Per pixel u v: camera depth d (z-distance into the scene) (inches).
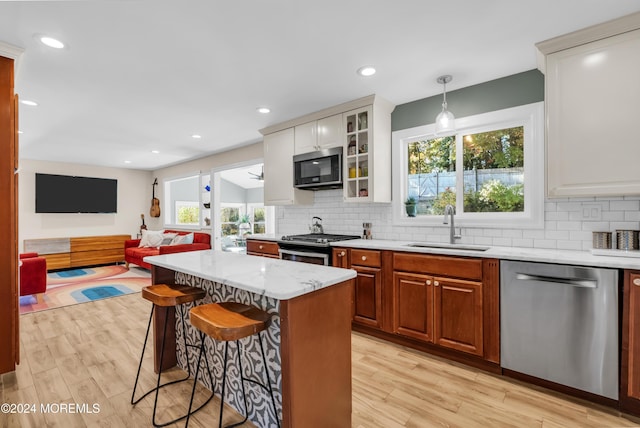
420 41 81.7
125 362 93.2
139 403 73.2
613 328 68.4
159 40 79.7
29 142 182.7
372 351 100.3
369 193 121.0
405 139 126.7
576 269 72.1
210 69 96.0
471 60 91.8
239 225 363.9
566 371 74.1
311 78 103.1
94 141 182.4
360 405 72.1
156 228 299.9
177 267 70.2
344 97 120.3
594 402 72.0
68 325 123.6
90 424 65.6
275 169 155.9
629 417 67.0
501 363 83.8
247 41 81.0
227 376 73.8
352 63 93.4
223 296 74.7
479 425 65.2
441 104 116.7
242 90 112.2
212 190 229.5
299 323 52.0
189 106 127.1
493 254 84.0
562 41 79.0
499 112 104.0
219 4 66.3
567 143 79.6
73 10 67.1
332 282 56.7
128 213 289.6
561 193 80.7
